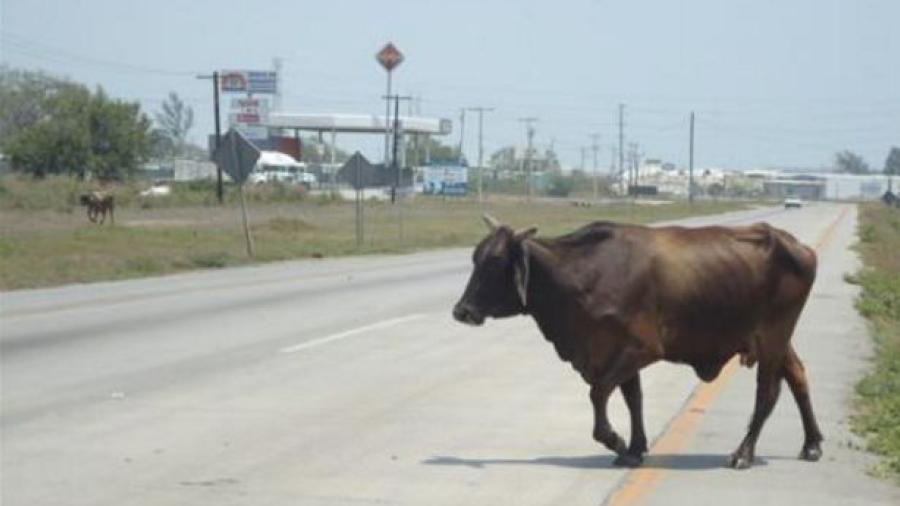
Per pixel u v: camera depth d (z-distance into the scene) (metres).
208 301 29.19
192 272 39.38
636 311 12.03
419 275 39.31
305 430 14.12
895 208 157.50
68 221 69.31
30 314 25.52
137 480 11.63
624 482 11.84
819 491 11.60
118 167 129.25
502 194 198.88
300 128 141.75
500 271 12.01
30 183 94.62
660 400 16.62
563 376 18.41
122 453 12.77
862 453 13.32
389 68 79.19
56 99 133.62
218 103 102.06
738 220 96.62
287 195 115.06
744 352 12.46
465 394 16.75
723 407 16.09
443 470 12.23
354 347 21.39
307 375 18.17
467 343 22.17
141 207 96.00
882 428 14.48
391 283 35.78
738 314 12.22
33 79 153.38
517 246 11.98
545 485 11.68
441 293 32.41
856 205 183.38
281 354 20.30
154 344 21.27
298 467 12.27
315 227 72.38
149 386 16.89
